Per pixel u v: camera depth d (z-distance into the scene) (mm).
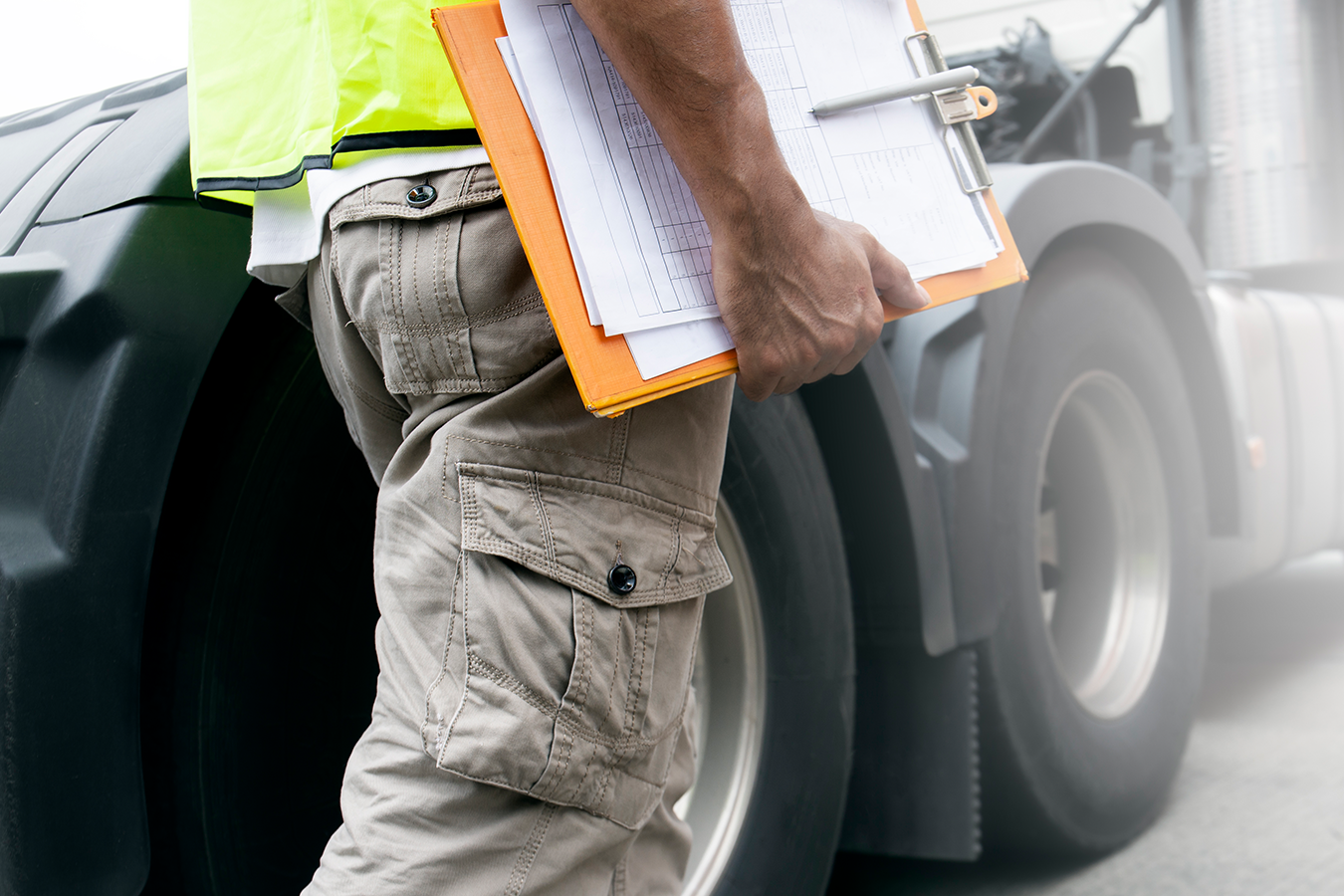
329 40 741
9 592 768
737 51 639
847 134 786
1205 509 2211
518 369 742
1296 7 2588
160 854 926
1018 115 2779
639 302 659
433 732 729
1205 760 2266
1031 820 1749
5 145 1092
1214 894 1669
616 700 753
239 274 910
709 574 817
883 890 1818
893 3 848
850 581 1510
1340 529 2855
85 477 811
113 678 819
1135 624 2059
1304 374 2670
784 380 723
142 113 975
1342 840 1805
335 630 1040
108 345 835
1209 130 2660
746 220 654
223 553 955
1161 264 2131
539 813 738
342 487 1044
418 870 715
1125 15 2715
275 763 986
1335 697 2633
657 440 786
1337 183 2621
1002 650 1639
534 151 659
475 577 739
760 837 1280
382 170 746
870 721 1603
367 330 781
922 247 791
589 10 621
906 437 1475
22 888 760
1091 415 2037
